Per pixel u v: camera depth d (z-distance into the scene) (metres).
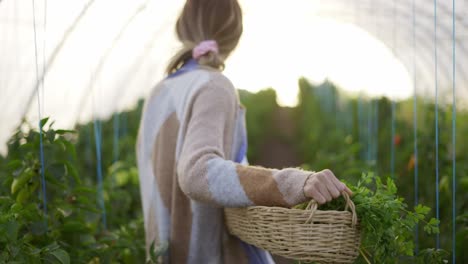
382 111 5.17
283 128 15.21
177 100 1.90
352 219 1.54
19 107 3.85
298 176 1.58
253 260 1.94
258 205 1.64
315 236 1.55
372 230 1.57
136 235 3.20
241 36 2.04
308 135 10.12
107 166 4.98
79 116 4.52
